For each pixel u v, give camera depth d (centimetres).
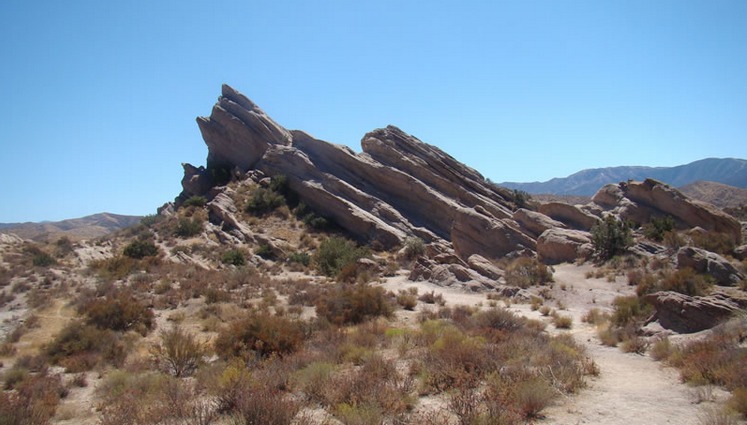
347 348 1502
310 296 2727
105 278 3497
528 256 4122
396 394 978
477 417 812
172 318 2352
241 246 4862
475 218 4444
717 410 856
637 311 1986
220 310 2436
